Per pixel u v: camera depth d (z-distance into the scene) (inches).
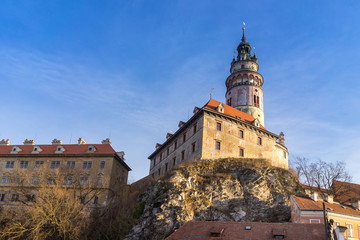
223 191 1870.1
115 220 1870.1
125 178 2871.6
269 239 1248.8
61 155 2647.6
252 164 2111.2
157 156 2952.8
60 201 1747.0
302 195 1961.1
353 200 2186.3
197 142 2202.3
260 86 3097.9
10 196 2497.5
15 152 2760.8
